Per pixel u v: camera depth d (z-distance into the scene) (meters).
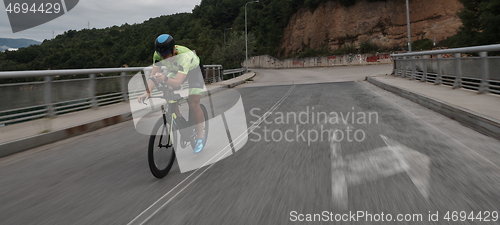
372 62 50.25
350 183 3.40
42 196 3.62
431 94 8.97
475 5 22.36
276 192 3.26
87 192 3.65
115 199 3.38
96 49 101.81
